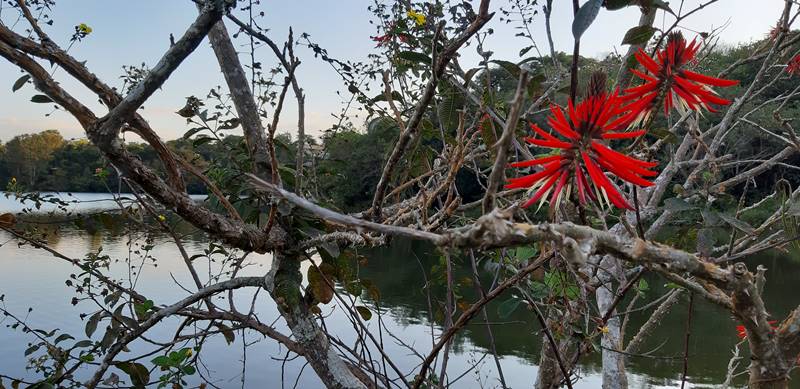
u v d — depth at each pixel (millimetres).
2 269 7492
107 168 2605
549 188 900
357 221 709
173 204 1655
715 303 1030
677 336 7770
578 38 954
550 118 954
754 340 1044
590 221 1555
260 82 2156
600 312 2539
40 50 1400
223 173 2186
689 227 1635
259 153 2096
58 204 2582
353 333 5902
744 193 1637
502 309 1794
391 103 1946
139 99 1390
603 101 887
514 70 1692
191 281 7039
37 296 6086
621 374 2391
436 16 2076
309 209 710
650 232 2244
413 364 5004
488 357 5707
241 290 6562
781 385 1039
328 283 2205
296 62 1461
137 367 2355
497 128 1708
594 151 898
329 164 2574
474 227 704
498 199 1792
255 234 1917
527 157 1464
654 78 1164
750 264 11164
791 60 2305
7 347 4344
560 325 2068
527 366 5633
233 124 2131
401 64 2182
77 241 6832
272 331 2439
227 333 2686
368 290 2488
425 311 6836
